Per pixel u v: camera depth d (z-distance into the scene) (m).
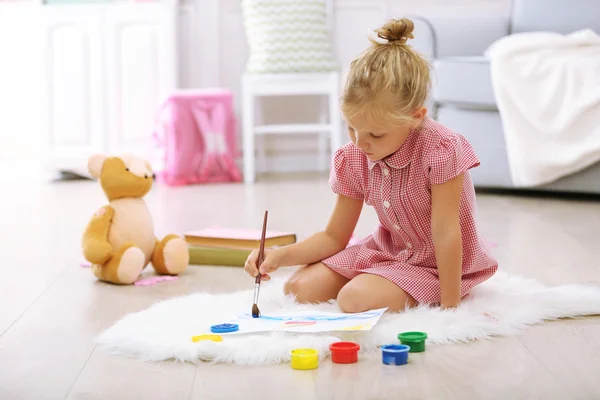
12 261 2.06
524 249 2.15
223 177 4.01
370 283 1.41
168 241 1.86
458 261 1.38
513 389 1.06
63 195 3.53
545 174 3.09
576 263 1.96
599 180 3.07
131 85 4.13
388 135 1.34
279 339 1.22
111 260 1.78
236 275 1.87
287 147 4.51
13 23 5.07
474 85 3.20
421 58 1.35
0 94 5.16
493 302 1.45
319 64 3.93
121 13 4.09
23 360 1.23
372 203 1.50
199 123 3.91
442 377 1.11
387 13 4.34
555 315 1.42
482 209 2.91
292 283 1.52
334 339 1.22
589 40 3.07
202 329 1.30
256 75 3.89
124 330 1.31
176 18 4.19
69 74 4.11
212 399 1.04
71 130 4.14
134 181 1.83
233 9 4.37
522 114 3.10
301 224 2.60
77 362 1.21
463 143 1.42
